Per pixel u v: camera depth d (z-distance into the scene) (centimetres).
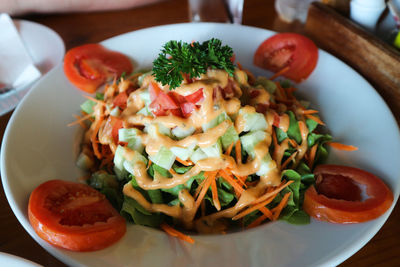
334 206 35
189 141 37
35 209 33
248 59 48
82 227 33
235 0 54
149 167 38
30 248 35
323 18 50
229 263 33
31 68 48
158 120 38
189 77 37
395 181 35
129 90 42
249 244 35
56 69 44
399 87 42
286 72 46
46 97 42
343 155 39
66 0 56
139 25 56
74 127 42
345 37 47
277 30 56
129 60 48
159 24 56
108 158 40
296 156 40
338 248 33
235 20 55
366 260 35
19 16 58
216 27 49
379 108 40
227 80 38
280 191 38
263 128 38
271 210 37
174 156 37
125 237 35
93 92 45
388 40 47
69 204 35
